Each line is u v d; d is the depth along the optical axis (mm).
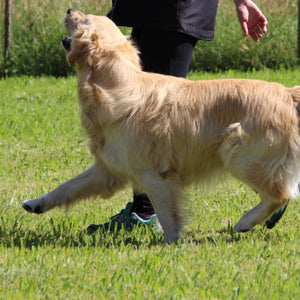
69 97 19875
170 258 6727
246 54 24859
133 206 8602
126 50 7637
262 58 24922
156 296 5531
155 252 7020
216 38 25328
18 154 12891
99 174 8078
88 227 8305
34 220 8758
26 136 14508
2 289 5797
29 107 18203
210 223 8570
